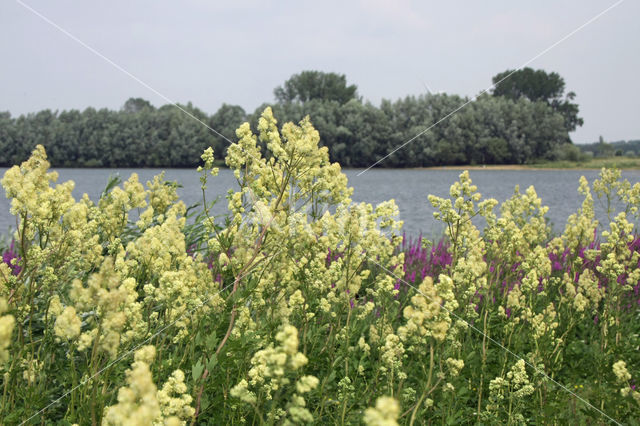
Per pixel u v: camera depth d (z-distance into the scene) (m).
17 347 2.23
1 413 2.05
